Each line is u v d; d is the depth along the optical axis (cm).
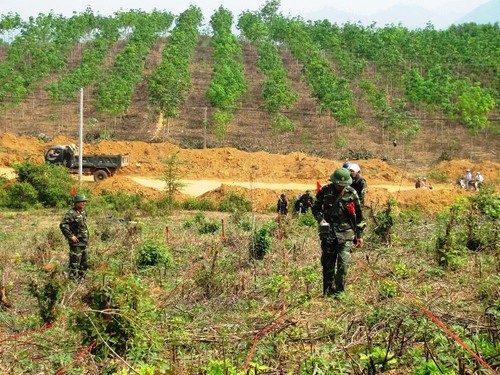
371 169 4269
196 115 5762
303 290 900
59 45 7288
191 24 8756
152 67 7319
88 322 612
